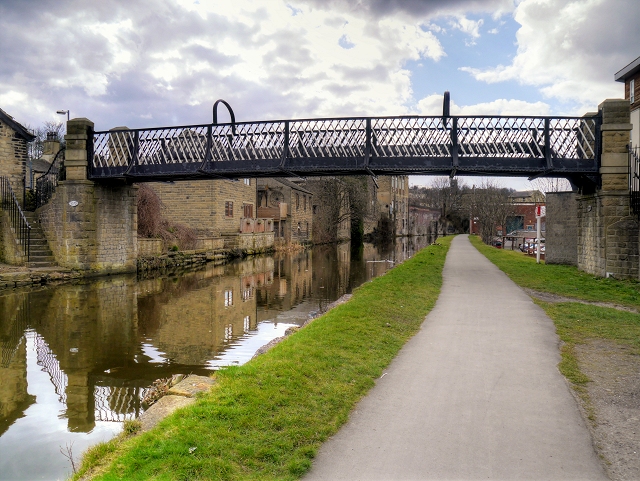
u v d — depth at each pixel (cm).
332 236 6200
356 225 6875
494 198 4741
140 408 665
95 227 2052
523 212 6062
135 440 403
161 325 1223
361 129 1653
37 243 2062
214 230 3572
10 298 1539
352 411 475
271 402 472
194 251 2950
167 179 2031
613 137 1544
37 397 710
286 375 548
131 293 1716
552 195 2102
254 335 1127
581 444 406
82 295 1625
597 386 549
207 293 1784
